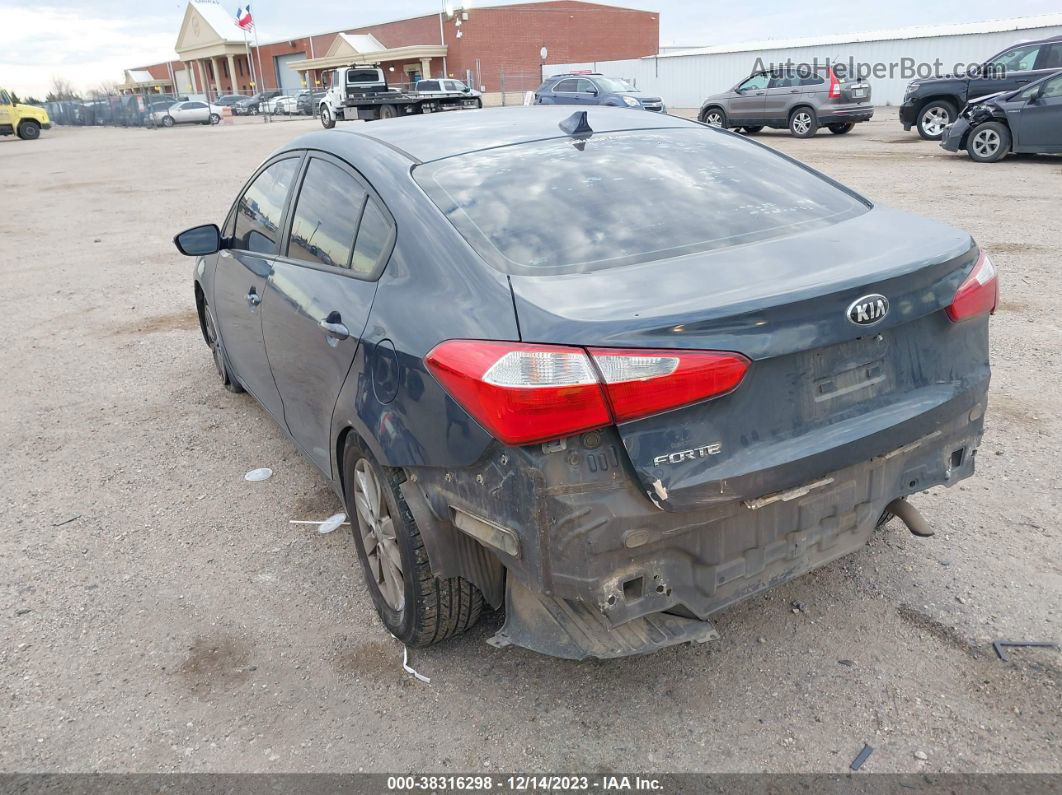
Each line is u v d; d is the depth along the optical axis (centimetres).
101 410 543
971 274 258
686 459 214
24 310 811
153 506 412
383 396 260
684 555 227
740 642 289
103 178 1988
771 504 233
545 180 288
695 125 362
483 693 273
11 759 254
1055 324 588
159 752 255
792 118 2055
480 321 226
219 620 319
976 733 245
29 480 447
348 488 313
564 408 204
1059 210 976
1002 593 305
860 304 226
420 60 5925
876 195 1124
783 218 280
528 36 5797
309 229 346
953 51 2758
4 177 2152
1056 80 1334
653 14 6197
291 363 349
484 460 225
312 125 3781
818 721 253
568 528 213
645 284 228
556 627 243
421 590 268
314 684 281
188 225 1259
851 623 295
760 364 220
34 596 339
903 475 258
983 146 1430
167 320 753
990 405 464
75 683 287
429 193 280
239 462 458
